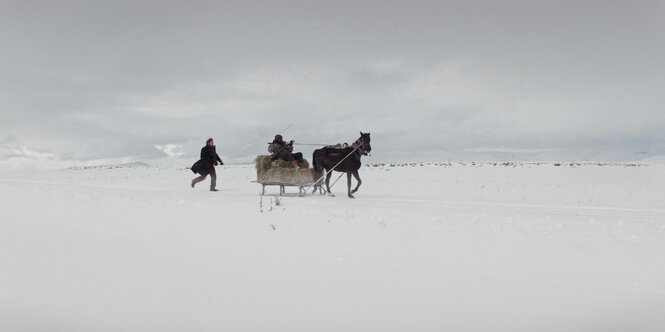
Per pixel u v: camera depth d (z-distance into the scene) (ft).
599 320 11.81
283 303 13.06
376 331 11.21
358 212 30.14
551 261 17.49
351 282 14.90
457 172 128.06
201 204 33.45
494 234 22.26
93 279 14.98
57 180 83.71
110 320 11.72
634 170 129.59
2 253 17.89
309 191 61.00
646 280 15.19
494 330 11.24
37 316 11.91
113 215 26.96
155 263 16.89
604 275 15.78
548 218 28.09
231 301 13.19
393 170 136.67
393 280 15.12
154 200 35.55
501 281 15.10
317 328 11.37
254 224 24.71
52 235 21.16
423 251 18.97
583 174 121.08
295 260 17.47
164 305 12.82
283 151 49.47
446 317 12.08
